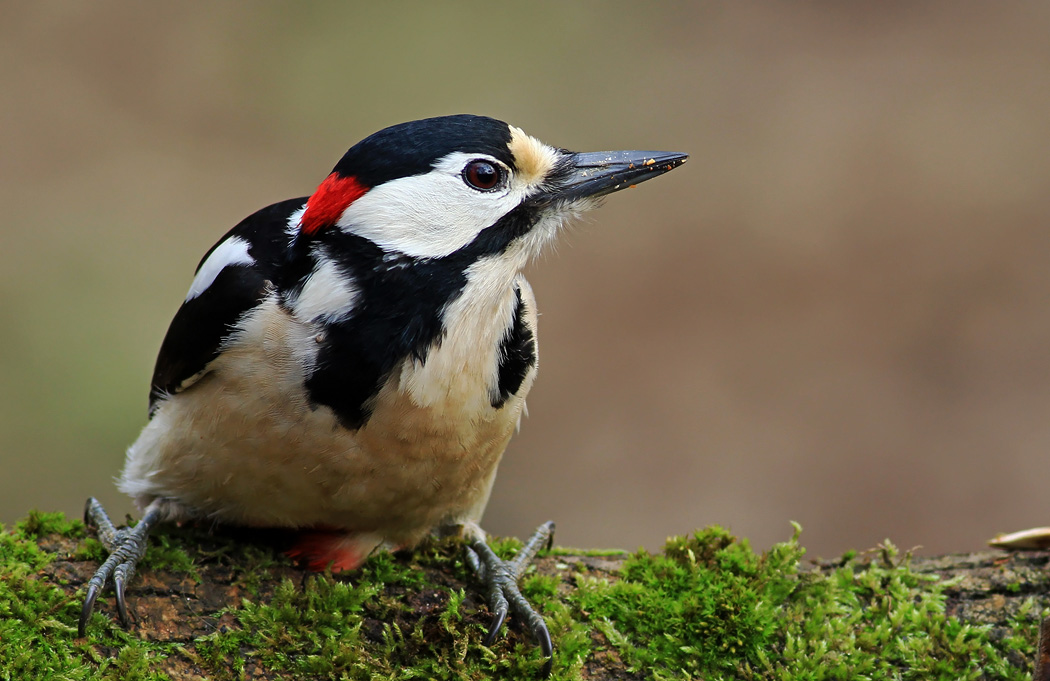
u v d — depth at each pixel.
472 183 5.64
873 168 17.05
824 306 15.62
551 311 15.70
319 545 5.97
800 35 19.23
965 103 18.03
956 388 14.68
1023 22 19.27
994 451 14.06
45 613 5.17
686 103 18.16
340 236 5.46
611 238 16.50
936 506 13.66
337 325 5.42
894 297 15.62
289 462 5.56
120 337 14.16
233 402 5.51
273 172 16.50
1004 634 5.78
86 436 13.05
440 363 5.50
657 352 15.26
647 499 13.91
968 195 16.70
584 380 15.03
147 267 15.11
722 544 6.17
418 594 5.86
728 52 18.95
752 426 14.45
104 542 5.68
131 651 5.11
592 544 13.45
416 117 17.44
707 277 16.03
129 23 18.06
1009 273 15.73
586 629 5.77
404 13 18.55
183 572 5.62
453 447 5.69
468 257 5.61
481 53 18.41
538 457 14.34
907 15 19.55
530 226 5.97
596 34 18.95
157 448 5.91
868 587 6.03
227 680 5.20
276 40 18.14
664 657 5.72
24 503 12.21
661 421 14.60
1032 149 17.02
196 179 16.25
